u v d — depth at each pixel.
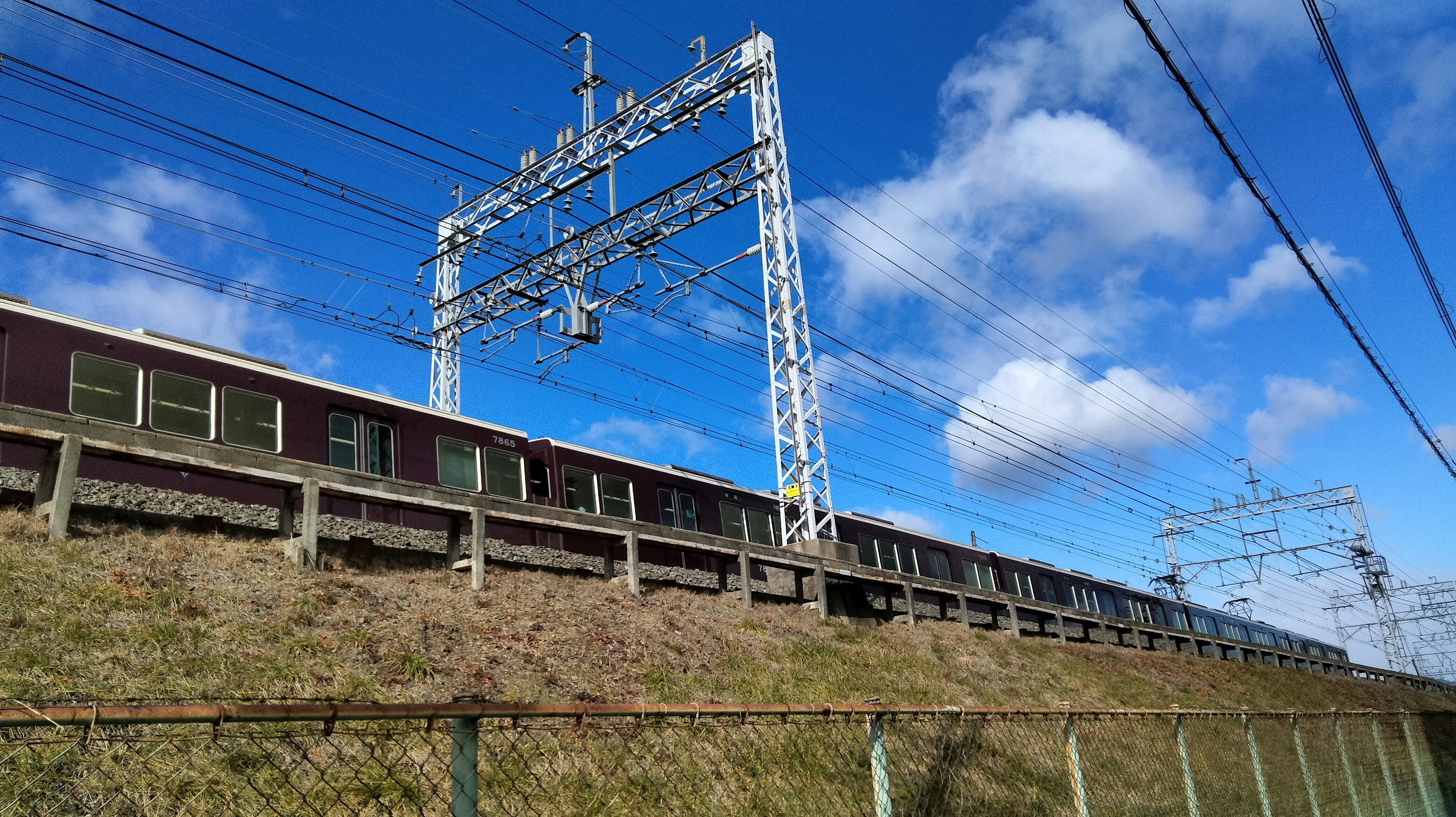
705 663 15.70
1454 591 74.19
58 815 7.24
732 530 30.39
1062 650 27.70
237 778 8.18
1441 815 17.31
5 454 15.82
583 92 28.48
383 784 8.44
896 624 23.72
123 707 3.95
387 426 21.44
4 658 9.31
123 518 13.38
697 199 25.66
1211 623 57.16
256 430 18.91
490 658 12.85
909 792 9.95
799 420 24.55
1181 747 10.75
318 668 11.02
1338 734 13.98
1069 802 11.35
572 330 26.11
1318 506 58.62
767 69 26.02
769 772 9.47
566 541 24.59
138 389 17.39
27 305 16.89
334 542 15.01
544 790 8.86
